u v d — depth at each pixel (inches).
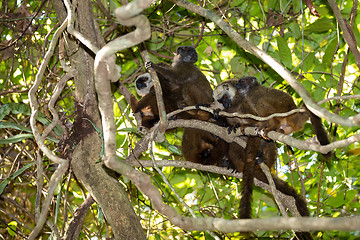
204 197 407.2
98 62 191.0
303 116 330.6
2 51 390.6
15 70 426.0
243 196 303.6
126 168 183.6
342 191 398.6
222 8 427.8
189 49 396.8
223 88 357.1
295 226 142.1
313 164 413.4
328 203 400.8
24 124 382.0
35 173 393.4
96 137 304.3
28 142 367.9
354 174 426.3
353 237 382.6
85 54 318.7
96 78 195.0
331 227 136.8
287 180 407.2
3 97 429.4
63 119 338.3
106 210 292.8
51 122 314.0
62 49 327.6
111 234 411.8
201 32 399.2
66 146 309.9
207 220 167.2
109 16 378.3
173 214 175.5
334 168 401.4
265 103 326.0
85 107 311.7
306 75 393.1
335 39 359.9
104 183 295.7
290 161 410.3
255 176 341.7
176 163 323.0
